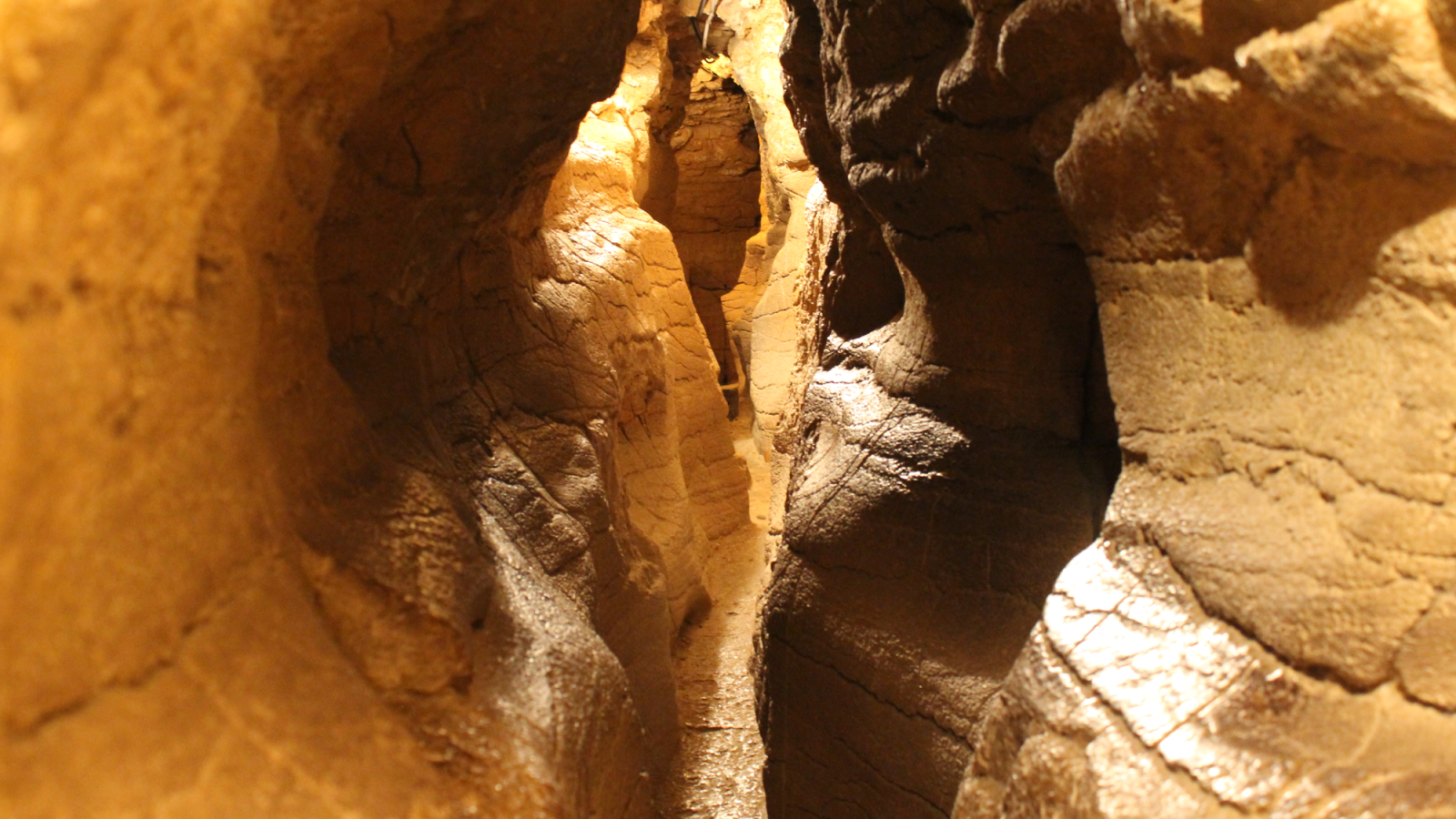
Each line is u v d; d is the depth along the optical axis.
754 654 4.46
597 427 4.23
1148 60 1.92
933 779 3.08
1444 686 1.58
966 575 3.17
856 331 4.41
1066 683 2.02
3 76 0.95
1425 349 1.65
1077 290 3.03
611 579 3.92
